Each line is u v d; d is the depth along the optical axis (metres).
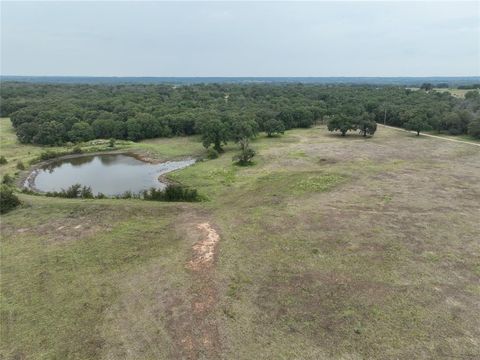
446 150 67.06
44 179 58.34
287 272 24.77
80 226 33.75
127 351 18.22
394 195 39.69
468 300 21.28
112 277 25.09
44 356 18.23
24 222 34.94
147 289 23.48
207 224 33.38
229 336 18.91
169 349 18.20
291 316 20.30
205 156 70.56
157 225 33.66
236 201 40.59
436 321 19.52
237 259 26.66
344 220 32.94
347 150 68.56
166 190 42.78
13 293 23.64
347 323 19.58
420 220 32.72
